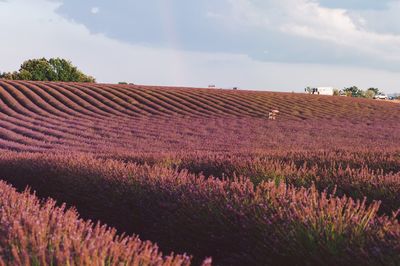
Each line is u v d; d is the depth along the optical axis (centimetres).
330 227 428
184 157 1120
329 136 3278
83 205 823
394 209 604
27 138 2812
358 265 375
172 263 316
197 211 543
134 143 2791
